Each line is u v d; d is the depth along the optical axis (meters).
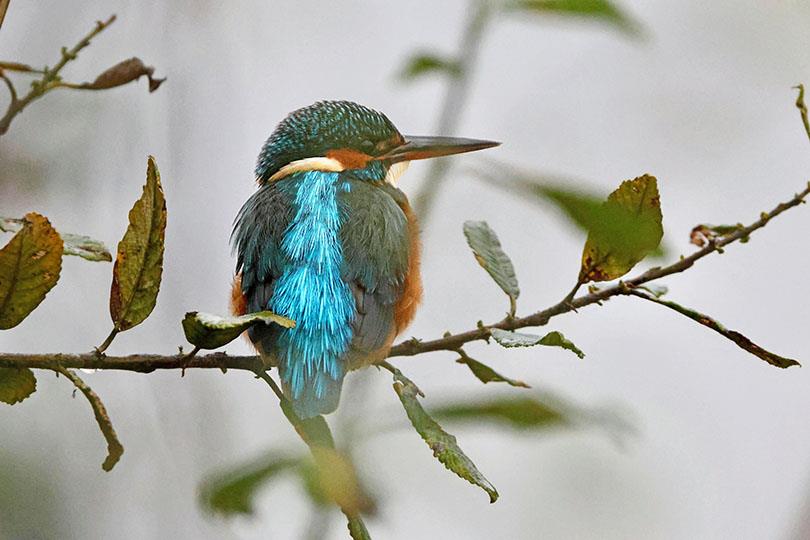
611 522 12.64
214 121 10.18
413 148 10.29
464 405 7.64
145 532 9.55
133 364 6.05
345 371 7.49
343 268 8.02
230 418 10.23
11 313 5.91
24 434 10.05
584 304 6.41
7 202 10.44
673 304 6.12
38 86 6.44
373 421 7.48
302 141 10.23
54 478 9.93
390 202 8.90
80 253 6.35
